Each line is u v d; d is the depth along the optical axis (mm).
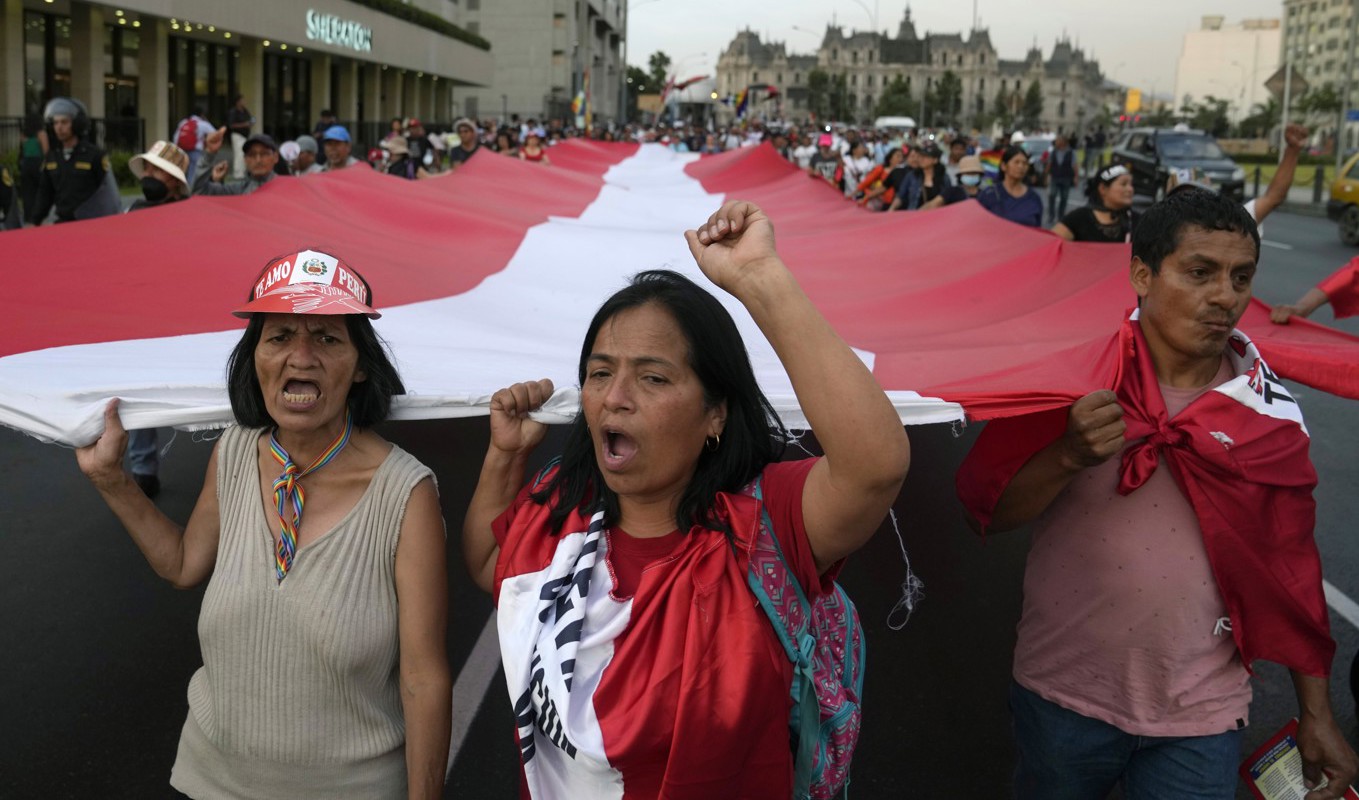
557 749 1874
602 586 1893
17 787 3561
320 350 2094
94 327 3297
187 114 30328
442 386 2609
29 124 11812
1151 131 28766
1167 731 2426
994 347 3695
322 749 2156
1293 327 3287
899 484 1796
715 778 1782
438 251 5781
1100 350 2557
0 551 5535
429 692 2156
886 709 4246
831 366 1761
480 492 2312
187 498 6172
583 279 5734
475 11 74500
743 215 1872
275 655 2127
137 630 4734
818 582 1916
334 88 40031
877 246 6746
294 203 5797
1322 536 6102
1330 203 20516
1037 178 32688
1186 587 2395
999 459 2506
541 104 74688
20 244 4055
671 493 1934
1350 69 36875
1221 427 2338
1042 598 2547
